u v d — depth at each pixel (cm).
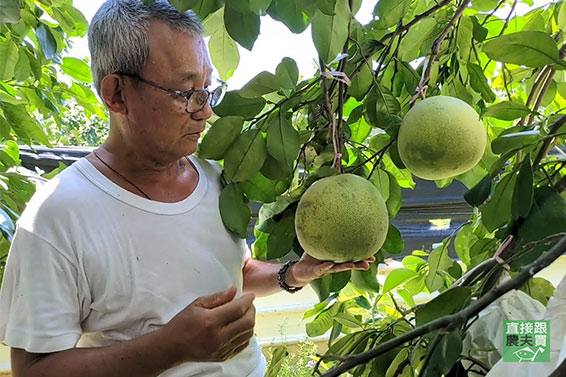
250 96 102
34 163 237
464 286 98
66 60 195
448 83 138
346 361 70
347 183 94
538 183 115
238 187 115
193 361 95
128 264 103
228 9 90
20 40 173
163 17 97
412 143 96
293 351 267
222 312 92
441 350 81
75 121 452
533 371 87
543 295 126
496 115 107
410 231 239
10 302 100
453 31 134
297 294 277
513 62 97
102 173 106
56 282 97
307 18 87
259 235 140
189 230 110
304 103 116
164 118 99
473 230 158
